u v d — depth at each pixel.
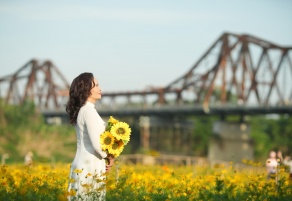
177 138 100.75
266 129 128.12
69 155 83.81
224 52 90.44
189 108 88.69
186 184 11.41
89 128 7.51
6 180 10.20
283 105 77.88
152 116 100.75
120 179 9.53
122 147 7.54
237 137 85.44
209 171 19.09
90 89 7.66
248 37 90.44
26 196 8.66
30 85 131.88
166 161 51.66
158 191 9.78
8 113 88.38
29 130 87.06
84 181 7.49
